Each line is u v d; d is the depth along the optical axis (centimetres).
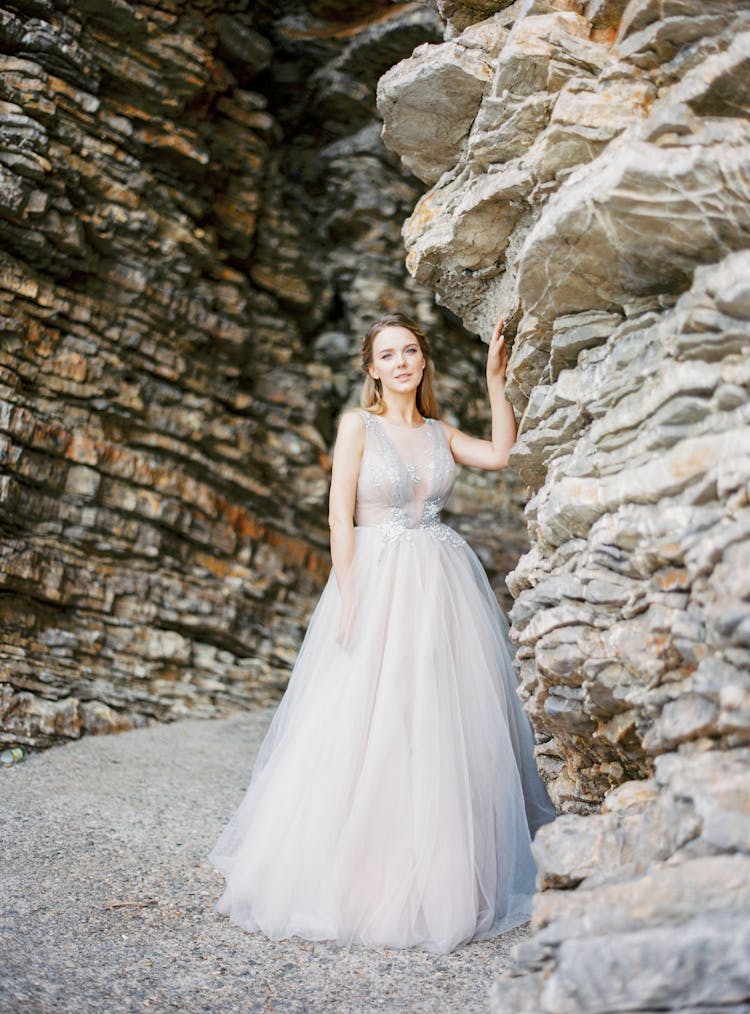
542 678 305
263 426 789
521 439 338
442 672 335
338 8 727
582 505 287
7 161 585
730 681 232
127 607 650
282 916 312
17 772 507
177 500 693
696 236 262
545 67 328
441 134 394
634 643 266
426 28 704
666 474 257
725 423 251
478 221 367
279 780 336
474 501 924
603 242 279
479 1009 260
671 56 294
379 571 351
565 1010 210
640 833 240
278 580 764
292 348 810
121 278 666
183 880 361
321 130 799
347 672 340
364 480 361
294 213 812
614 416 281
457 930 302
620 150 267
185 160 686
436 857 309
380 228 827
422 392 401
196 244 699
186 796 477
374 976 283
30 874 353
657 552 257
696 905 209
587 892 233
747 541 231
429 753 319
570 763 335
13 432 593
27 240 604
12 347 605
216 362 747
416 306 866
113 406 659
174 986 274
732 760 228
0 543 585
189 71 658
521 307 359
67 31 604
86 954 290
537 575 325
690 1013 199
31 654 592
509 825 330
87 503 636
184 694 655
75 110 617
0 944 286
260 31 734
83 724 586
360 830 313
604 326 304
